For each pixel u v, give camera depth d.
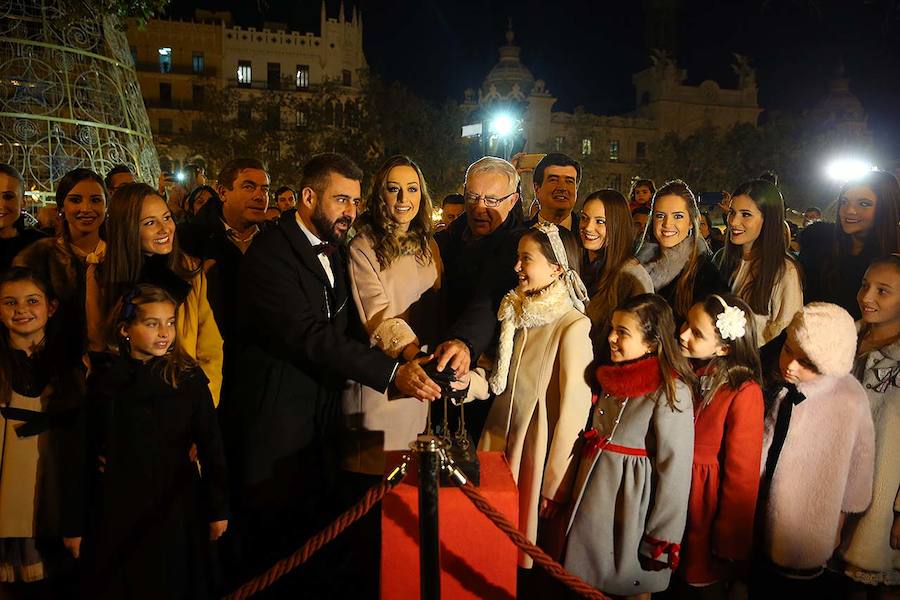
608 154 50.75
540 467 3.26
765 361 3.96
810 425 3.28
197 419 3.34
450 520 2.77
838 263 4.58
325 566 3.94
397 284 3.50
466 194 3.83
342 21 46.47
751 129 45.22
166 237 3.68
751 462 3.23
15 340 3.21
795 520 3.29
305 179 3.42
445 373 2.98
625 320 3.21
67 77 15.28
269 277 3.37
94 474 3.29
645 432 3.20
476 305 3.45
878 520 3.34
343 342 3.23
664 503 3.11
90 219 4.00
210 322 3.84
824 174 43.44
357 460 3.47
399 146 36.66
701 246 4.20
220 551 3.88
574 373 3.21
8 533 3.18
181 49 44.34
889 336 3.47
